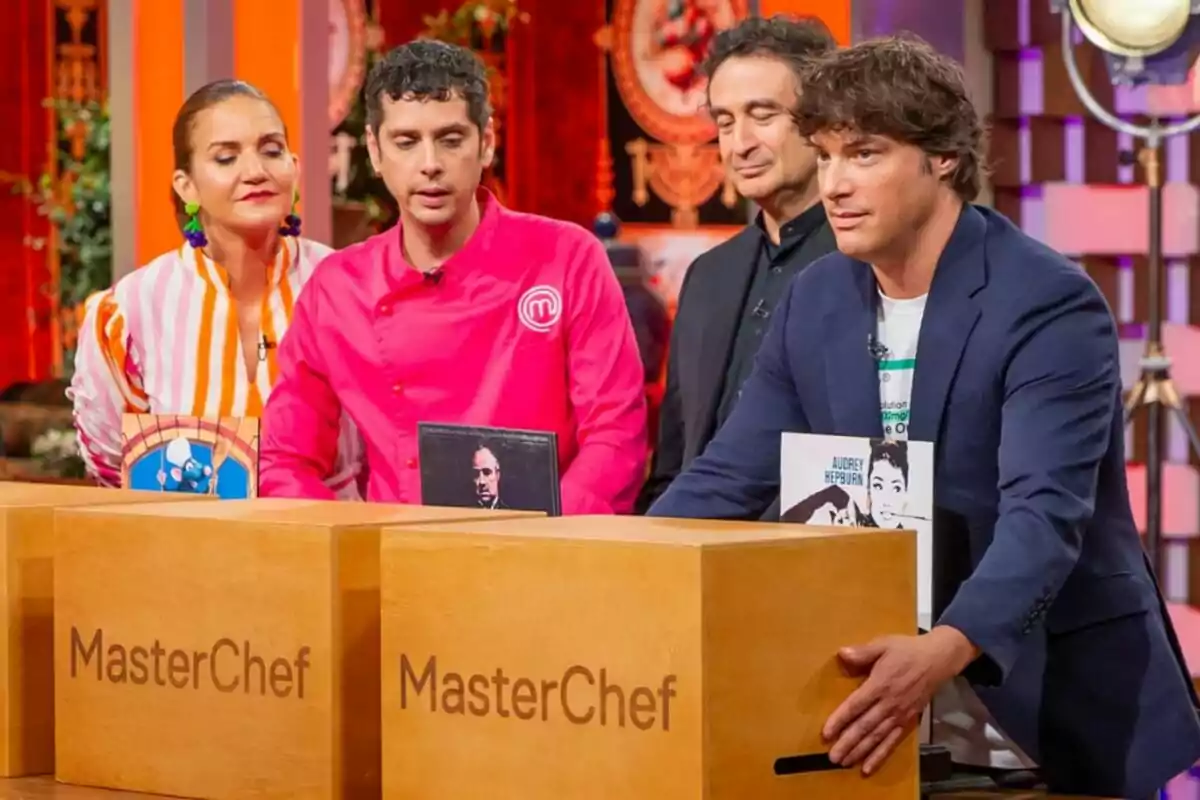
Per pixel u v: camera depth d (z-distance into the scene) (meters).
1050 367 2.85
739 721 2.04
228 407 4.52
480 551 2.15
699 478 3.23
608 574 2.05
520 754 2.12
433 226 4.04
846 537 2.17
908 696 2.21
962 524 2.96
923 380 2.97
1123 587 3.10
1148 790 3.07
